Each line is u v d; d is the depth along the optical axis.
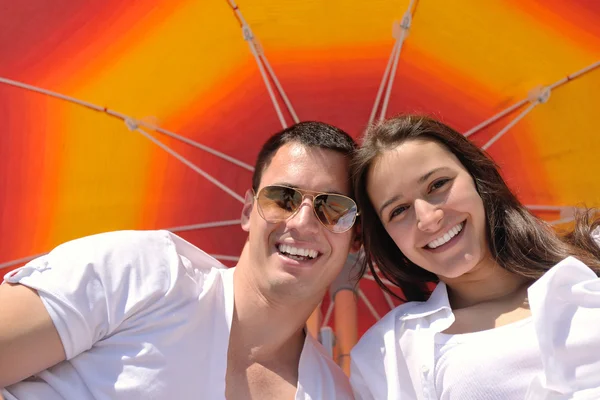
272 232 0.81
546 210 1.02
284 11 1.00
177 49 1.01
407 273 0.92
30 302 0.68
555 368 0.67
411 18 0.99
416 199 0.79
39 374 0.72
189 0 1.00
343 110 1.04
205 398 0.73
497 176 0.85
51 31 1.01
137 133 1.03
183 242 0.84
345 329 1.01
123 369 0.71
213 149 1.06
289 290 0.79
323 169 0.83
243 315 0.81
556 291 0.71
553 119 1.00
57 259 0.73
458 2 0.99
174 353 0.73
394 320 0.84
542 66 0.99
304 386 0.80
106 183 1.03
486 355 0.72
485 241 0.82
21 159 1.02
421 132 0.81
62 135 1.02
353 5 1.00
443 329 0.80
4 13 1.02
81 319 0.69
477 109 1.02
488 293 0.83
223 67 1.02
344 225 0.83
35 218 1.02
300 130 0.87
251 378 0.79
